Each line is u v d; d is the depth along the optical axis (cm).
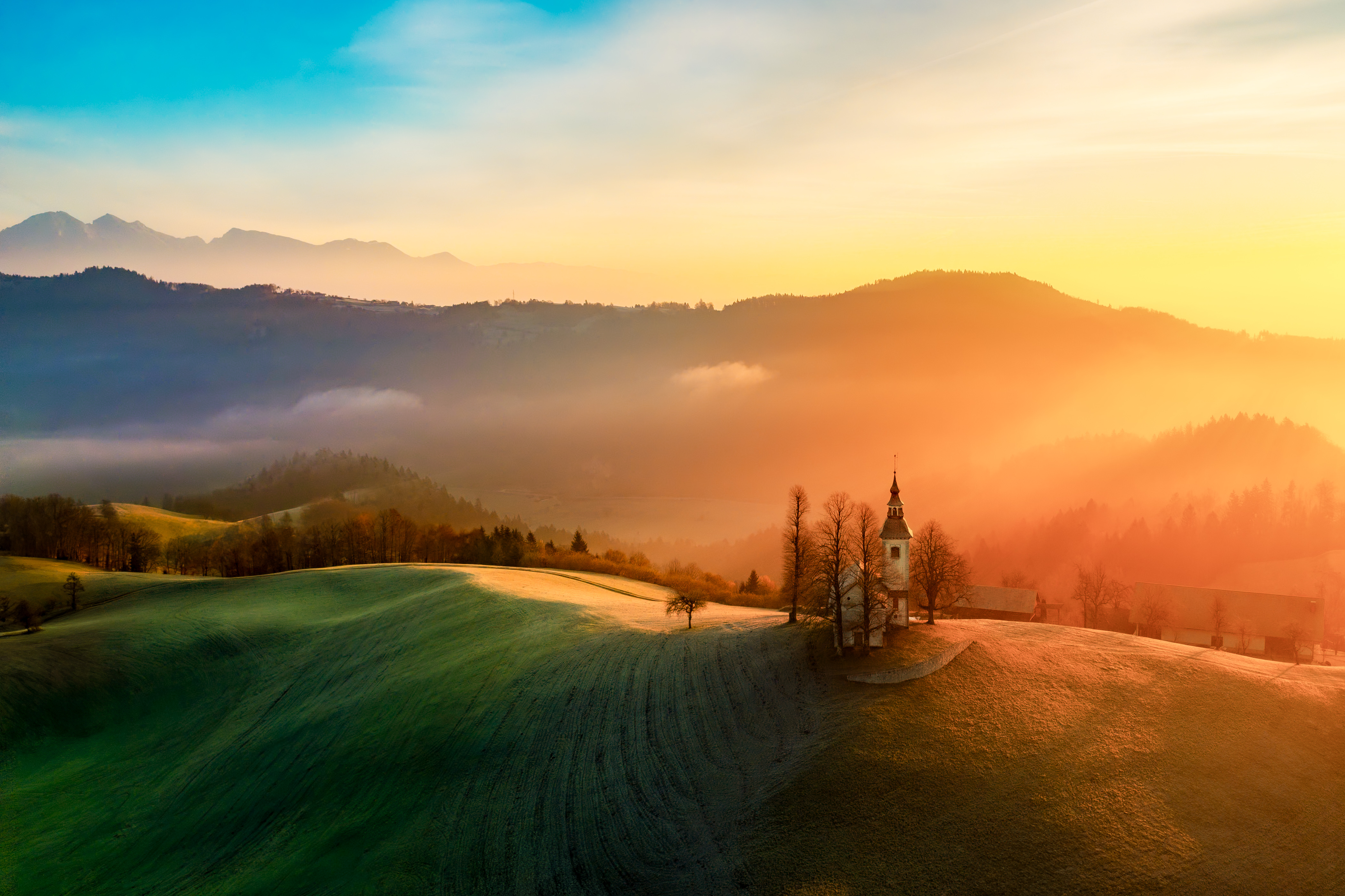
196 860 6669
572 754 6869
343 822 6631
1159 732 6341
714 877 5206
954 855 5128
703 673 7788
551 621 9975
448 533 18762
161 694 9831
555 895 5366
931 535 8338
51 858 6938
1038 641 8019
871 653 7288
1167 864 5059
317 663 10062
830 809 5538
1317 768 5984
